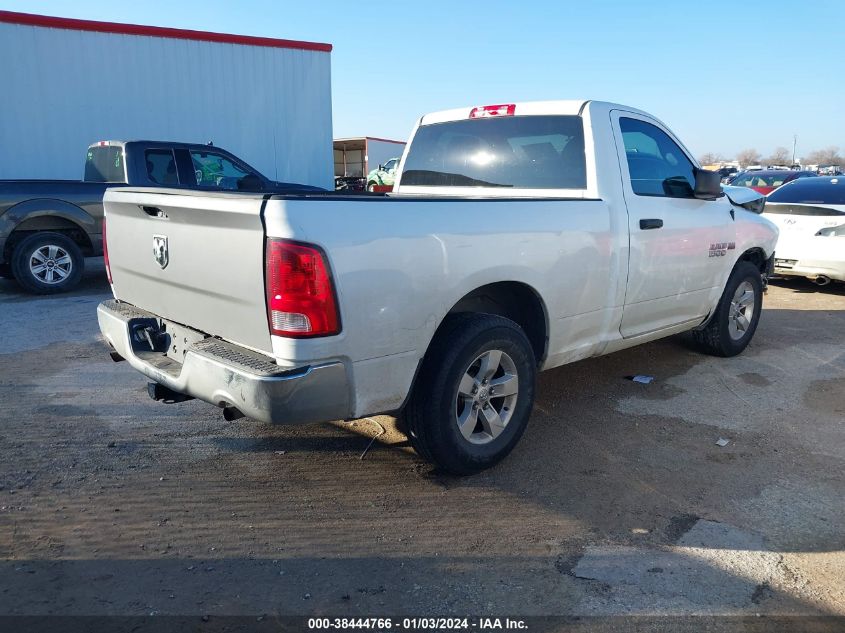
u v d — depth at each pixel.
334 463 3.81
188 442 4.06
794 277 9.45
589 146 4.31
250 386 2.81
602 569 2.86
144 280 3.67
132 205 3.55
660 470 3.77
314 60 14.25
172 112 12.95
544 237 3.76
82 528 3.13
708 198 4.86
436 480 3.63
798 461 3.88
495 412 3.71
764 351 6.12
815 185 9.12
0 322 7.00
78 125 12.22
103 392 4.87
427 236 3.16
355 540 3.06
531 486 3.58
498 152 4.77
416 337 3.17
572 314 4.07
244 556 2.94
